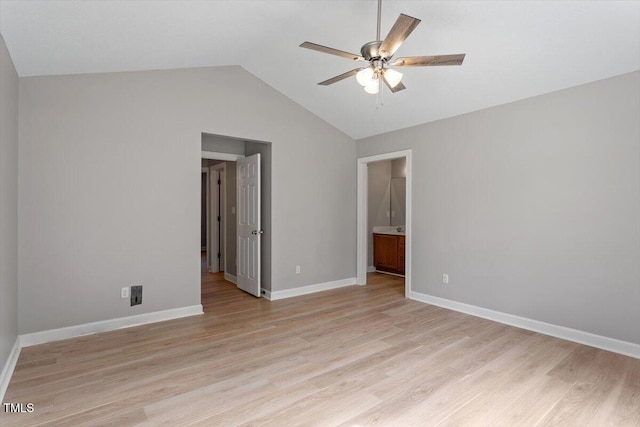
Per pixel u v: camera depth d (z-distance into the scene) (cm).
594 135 299
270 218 453
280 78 424
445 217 416
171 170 367
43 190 299
